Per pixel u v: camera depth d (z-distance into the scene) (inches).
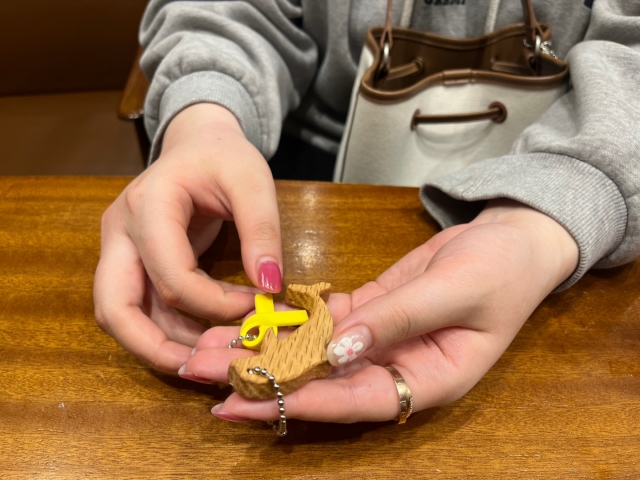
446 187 12.9
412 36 15.9
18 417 9.7
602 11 15.0
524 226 10.9
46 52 28.0
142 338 9.8
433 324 9.0
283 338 9.2
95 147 26.2
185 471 9.1
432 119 15.1
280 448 9.4
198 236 12.7
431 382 9.1
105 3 27.4
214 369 8.9
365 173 16.7
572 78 13.8
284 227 13.6
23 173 24.9
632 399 10.4
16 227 13.5
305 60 20.0
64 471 9.0
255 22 18.0
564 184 11.6
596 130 11.7
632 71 13.2
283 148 24.3
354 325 8.5
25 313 11.5
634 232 12.0
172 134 13.6
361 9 18.7
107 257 10.7
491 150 16.3
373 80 15.4
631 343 11.4
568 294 12.5
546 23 17.6
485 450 9.5
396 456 9.4
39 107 28.3
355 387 8.8
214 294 10.2
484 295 9.1
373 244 13.4
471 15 18.3
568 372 10.8
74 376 10.4
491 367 10.8
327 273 12.6
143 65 17.6
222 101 14.4
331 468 9.2
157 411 9.9
